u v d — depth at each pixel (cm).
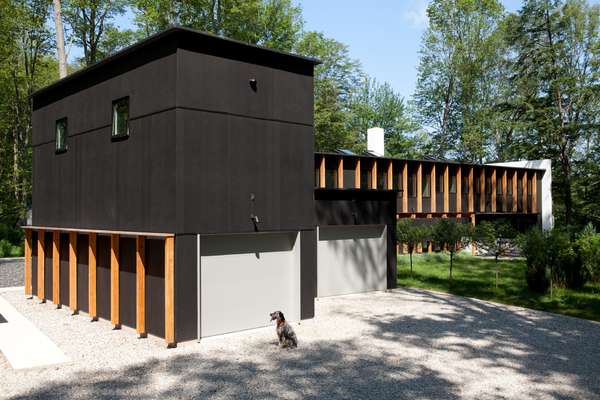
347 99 4856
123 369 824
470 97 4381
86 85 1295
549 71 3609
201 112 1022
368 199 1605
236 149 1081
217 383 756
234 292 1096
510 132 4331
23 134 3619
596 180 3625
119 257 1147
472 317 1231
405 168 2694
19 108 3559
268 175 1141
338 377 784
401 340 1011
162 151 1016
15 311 1329
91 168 1264
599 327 1126
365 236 1631
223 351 936
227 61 1073
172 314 966
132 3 3075
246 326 1117
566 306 1360
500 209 3155
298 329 1112
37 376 789
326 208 1480
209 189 1030
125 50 1105
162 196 1013
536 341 1002
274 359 882
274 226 1147
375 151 3072
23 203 3431
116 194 1161
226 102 1067
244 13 3077
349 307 1366
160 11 2962
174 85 991
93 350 938
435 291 1652
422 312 1295
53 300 1398
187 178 995
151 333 1038
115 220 1163
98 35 3231
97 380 770
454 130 4697
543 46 3734
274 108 1160
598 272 1639
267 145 1142
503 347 957
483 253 2795
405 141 5238
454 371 813
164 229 1005
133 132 1106
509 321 1186
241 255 1112
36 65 3606
